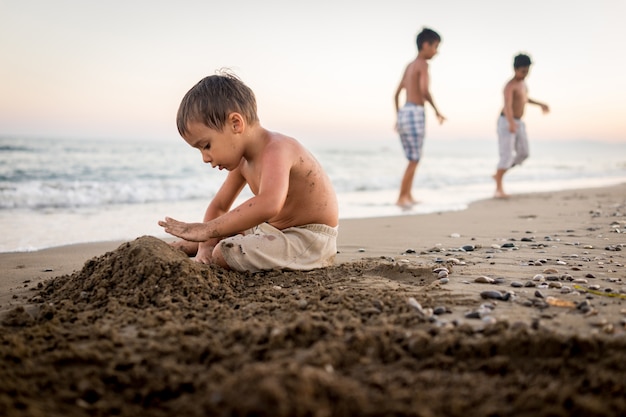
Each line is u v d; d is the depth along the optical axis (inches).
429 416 52.9
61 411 55.7
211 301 93.0
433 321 78.4
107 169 471.5
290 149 116.2
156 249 105.1
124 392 60.4
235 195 131.0
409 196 305.9
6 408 54.2
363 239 175.8
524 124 340.2
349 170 611.2
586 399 55.3
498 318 80.0
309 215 122.4
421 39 301.0
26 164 469.1
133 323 82.3
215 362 65.9
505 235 179.3
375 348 67.1
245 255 115.7
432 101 303.1
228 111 108.9
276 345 67.7
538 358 65.5
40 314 88.6
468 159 997.8
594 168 773.3
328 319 78.2
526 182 502.9
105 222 221.1
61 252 158.6
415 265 117.6
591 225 200.8
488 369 63.4
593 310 83.0
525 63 325.1
